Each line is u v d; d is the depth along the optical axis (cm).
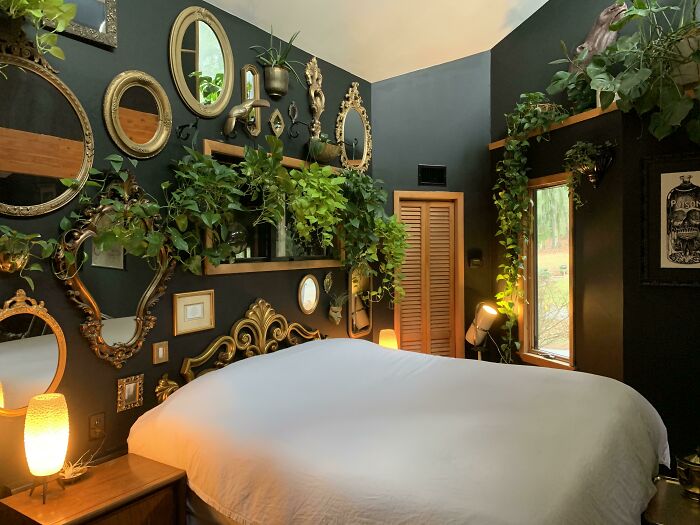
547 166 369
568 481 142
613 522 146
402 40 346
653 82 283
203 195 231
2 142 174
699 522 208
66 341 195
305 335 318
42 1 168
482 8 345
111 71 210
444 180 419
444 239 423
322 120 343
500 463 152
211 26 255
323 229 308
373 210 342
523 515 125
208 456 178
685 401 300
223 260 258
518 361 398
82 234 196
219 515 177
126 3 216
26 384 182
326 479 150
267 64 289
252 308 277
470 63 422
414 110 412
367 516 137
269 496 157
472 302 424
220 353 261
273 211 268
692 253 294
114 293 211
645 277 306
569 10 362
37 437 164
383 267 377
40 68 184
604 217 325
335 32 312
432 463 153
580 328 346
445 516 129
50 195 188
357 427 182
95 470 187
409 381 240
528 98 371
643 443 194
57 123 190
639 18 289
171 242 229
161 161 231
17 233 170
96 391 206
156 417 204
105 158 204
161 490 179
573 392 218
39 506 163
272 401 205
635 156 307
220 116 262
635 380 311
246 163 251
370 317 386
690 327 298
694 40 267
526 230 385
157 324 230
